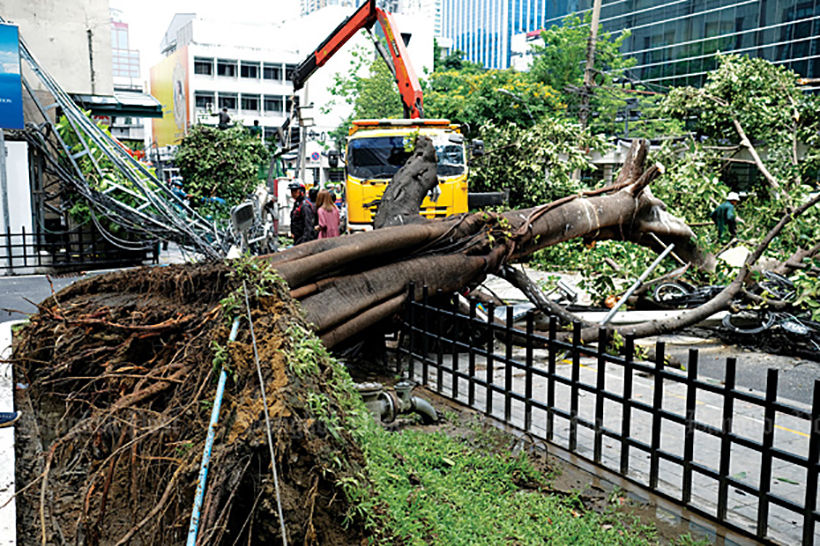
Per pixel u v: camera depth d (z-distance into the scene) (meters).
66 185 14.08
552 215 9.22
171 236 13.65
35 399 5.77
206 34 67.25
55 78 17.33
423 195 9.15
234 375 3.71
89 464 4.56
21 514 3.92
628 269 11.05
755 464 5.34
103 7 18.02
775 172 14.36
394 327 7.74
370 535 3.31
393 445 4.87
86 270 14.41
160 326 4.93
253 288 4.32
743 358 9.17
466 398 6.90
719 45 47.94
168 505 3.32
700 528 4.20
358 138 14.19
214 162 24.94
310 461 3.20
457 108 33.09
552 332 5.62
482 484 4.63
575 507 4.45
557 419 6.34
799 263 10.55
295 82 19.30
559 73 39.22
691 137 11.75
